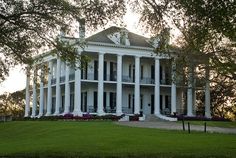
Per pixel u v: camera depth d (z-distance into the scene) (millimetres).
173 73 31438
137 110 65000
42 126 43188
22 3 18562
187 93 68000
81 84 65312
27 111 76312
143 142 25359
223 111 79250
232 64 27344
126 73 68250
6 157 20469
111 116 59469
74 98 62812
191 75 34688
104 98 66125
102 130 34812
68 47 19859
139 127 39875
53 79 68750
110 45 63375
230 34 15789
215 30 15938
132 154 20000
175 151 20984
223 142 25266
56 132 35750
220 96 76188
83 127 38406
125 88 68188
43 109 71875
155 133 31844
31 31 19891
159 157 19156
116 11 17781
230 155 19375
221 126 46938
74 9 18375
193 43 17469
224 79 51500
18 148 25094
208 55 26844
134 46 64812
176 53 24625
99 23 18172
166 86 68250
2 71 21469
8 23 19156
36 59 21250
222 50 27172
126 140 26359
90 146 23656
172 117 61906
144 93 69375
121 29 18688
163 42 18781
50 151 21594
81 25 18641
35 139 32906
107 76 66000
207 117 65188
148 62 69875
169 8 16328
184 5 15219
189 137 28547
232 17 15102
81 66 20328
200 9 15008
